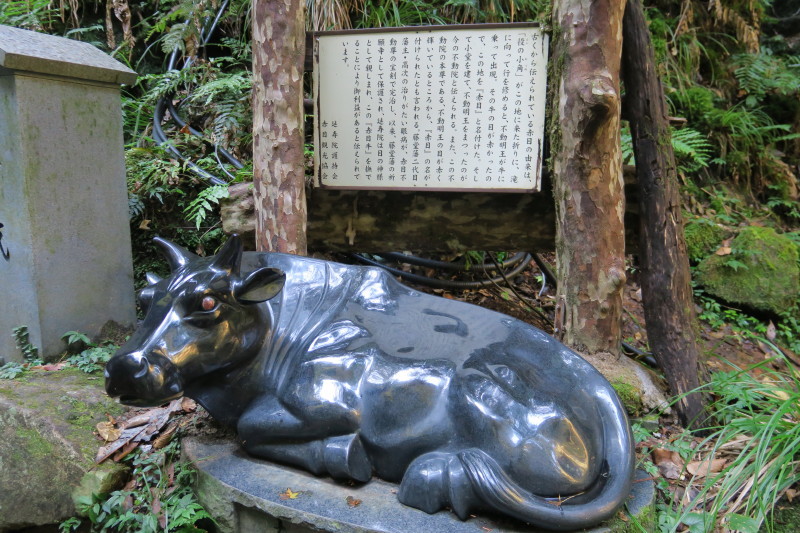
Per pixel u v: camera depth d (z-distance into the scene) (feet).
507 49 9.48
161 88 15.43
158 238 7.07
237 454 6.92
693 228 15.79
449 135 9.95
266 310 6.75
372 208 11.23
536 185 9.72
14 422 8.16
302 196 9.89
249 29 17.46
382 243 11.45
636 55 10.02
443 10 15.74
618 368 9.21
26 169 9.43
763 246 14.71
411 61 9.83
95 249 10.55
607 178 9.19
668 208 10.00
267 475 6.41
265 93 9.51
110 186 10.69
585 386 6.33
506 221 11.00
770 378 11.76
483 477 5.34
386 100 10.04
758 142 19.69
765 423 7.70
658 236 9.96
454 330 6.64
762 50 21.91
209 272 6.14
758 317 14.38
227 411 6.76
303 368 6.33
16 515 7.67
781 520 7.18
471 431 5.73
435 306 7.04
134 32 18.13
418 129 10.03
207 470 6.55
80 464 7.46
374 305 6.95
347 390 6.14
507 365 6.15
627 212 10.62
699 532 6.59
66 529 7.22
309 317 6.81
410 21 15.33
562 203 9.44
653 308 9.98
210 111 15.53
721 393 8.96
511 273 14.14
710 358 12.10
